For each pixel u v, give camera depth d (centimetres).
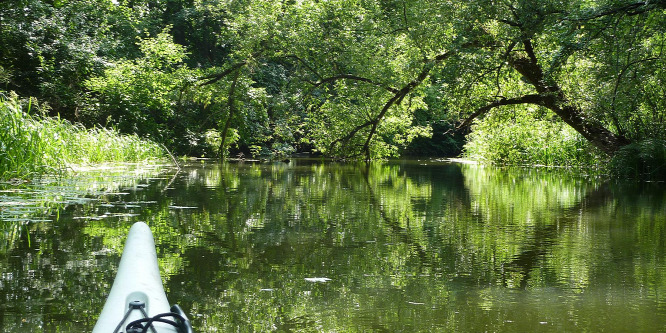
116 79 1988
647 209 669
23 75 1981
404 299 280
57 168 1055
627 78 1122
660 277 331
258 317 247
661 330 234
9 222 492
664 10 1045
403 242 440
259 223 521
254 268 343
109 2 2530
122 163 1455
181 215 557
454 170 1605
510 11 1188
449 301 278
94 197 697
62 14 2164
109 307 132
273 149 2523
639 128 1327
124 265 154
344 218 568
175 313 119
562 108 1376
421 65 1498
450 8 1253
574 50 1114
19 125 928
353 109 1886
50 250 379
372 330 230
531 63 1381
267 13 1930
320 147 2041
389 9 1608
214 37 2850
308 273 333
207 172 1277
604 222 557
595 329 235
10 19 1952
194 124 2238
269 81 2622
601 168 1412
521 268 352
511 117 1634
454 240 453
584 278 328
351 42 1777
